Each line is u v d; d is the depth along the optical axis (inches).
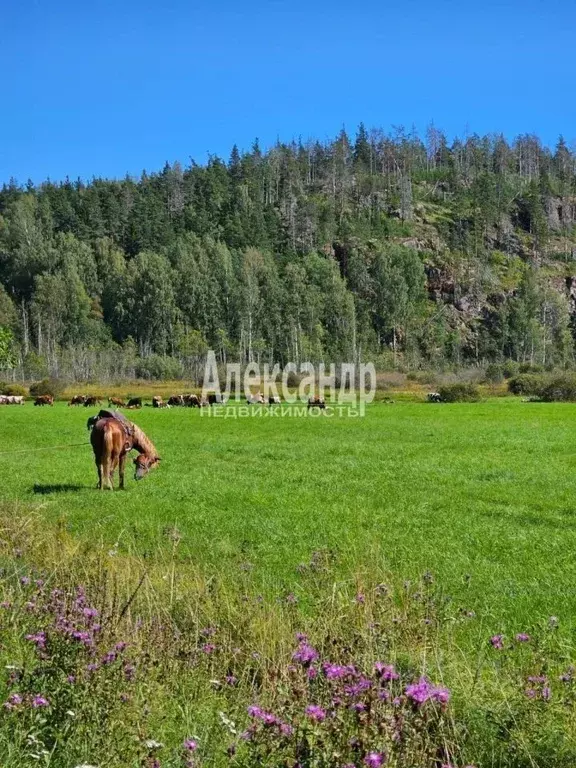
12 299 7539.4
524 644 358.9
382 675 204.5
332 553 537.0
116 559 479.8
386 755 174.7
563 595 461.1
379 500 824.9
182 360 6181.1
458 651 342.0
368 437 1624.0
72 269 7303.2
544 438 1534.2
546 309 7687.0
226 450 1413.6
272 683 248.7
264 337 6968.5
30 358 5629.9
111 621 293.1
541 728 244.1
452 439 1537.9
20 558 474.9
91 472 1087.0
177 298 7175.2
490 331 7519.7
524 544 606.5
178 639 308.5
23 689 229.1
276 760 182.4
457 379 4901.6
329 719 185.5
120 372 5629.9
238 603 376.5
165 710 237.9
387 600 378.6
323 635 311.4
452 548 596.7
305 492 884.6
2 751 198.8
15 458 1288.1
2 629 277.6
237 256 7760.8
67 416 2439.7
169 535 621.3
